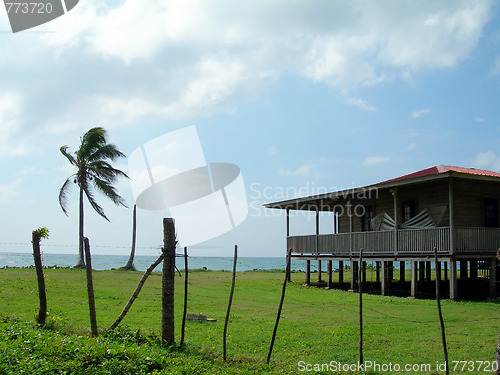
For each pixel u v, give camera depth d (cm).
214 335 1114
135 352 794
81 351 766
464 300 1838
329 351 970
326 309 1612
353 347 1002
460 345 1009
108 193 3791
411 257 2017
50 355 756
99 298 1764
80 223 3819
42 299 1057
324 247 2548
